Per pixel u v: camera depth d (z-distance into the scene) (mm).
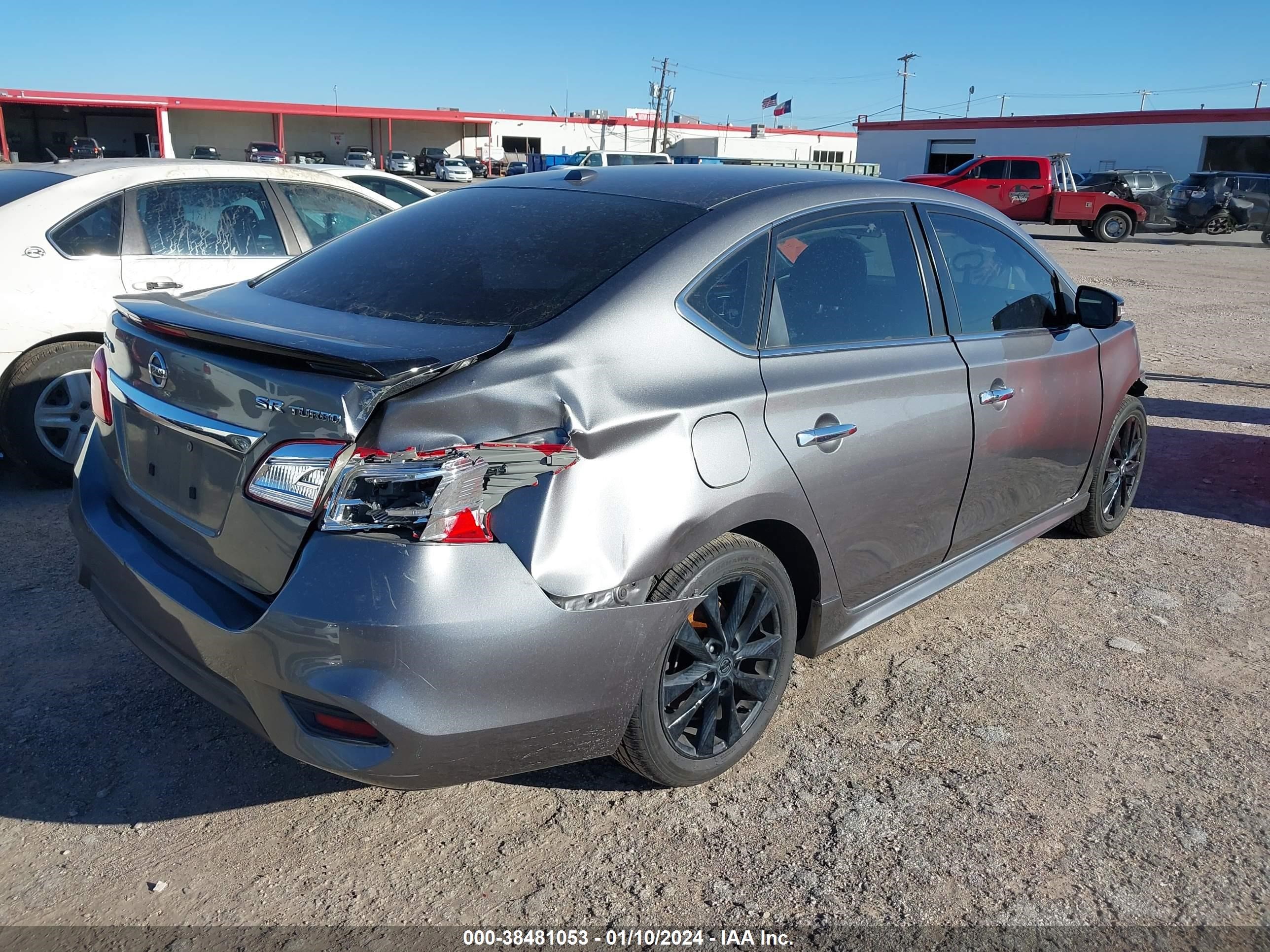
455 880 2477
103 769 2842
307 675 2174
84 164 5426
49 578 4004
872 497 3082
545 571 2250
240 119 60562
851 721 3229
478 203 3268
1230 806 2846
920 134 45406
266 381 2240
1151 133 39125
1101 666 3645
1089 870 2568
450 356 2277
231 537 2350
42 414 4930
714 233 2842
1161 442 6918
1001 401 3588
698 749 2768
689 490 2490
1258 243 26969
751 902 2432
